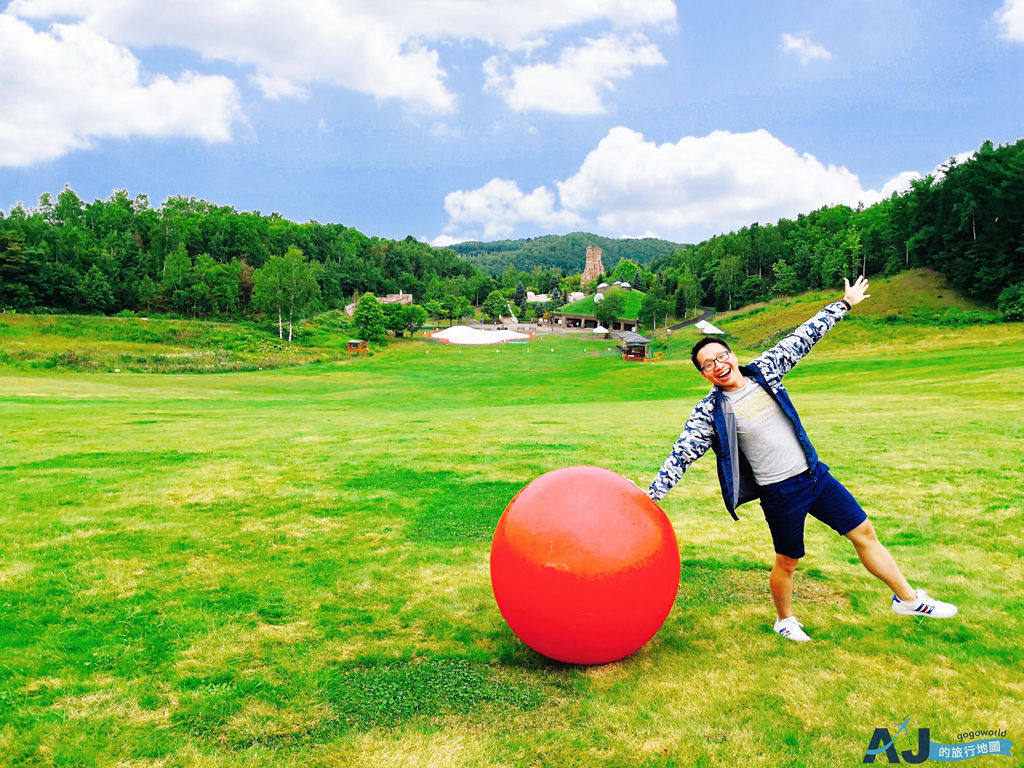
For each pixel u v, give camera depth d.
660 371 46.09
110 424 16.27
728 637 4.25
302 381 44.12
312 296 76.81
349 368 54.78
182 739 3.25
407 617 4.69
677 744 3.13
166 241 100.69
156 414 19.30
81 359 46.41
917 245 65.31
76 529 6.91
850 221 102.62
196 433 14.52
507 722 3.36
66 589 5.25
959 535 6.12
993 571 5.24
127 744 3.21
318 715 3.45
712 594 4.98
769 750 3.06
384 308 81.81
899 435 11.50
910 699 3.45
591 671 3.86
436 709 3.49
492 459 10.67
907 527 6.42
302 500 8.09
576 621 3.55
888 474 8.53
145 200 126.94
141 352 52.56
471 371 53.78
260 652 4.17
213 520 7.23
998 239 55.34
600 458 10.68
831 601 4.77
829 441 11.16
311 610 4.83
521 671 3.89
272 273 70.12
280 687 3.73
